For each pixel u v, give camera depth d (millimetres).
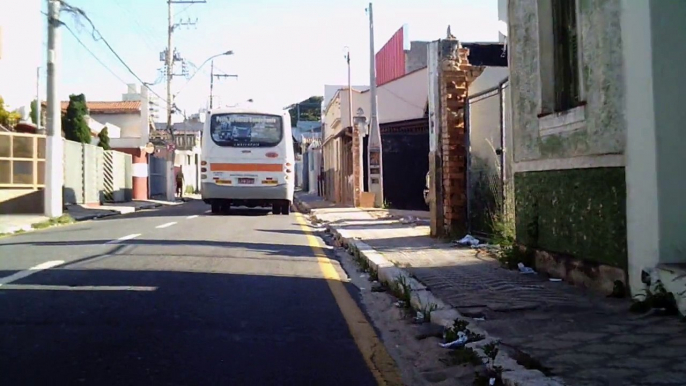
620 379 4348
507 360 4875
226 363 5309
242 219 21172
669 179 5957
